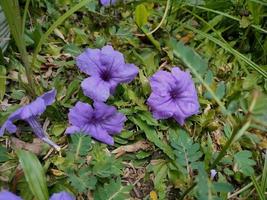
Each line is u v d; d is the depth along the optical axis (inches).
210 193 6.5
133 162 8.6
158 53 10.0
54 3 10.2
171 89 8.7
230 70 10.2
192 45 10.4
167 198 8.3
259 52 10.7
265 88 9.7
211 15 10.8
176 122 9.0
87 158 8.2
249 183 8.7
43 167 7.9
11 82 9.0
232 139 6.6
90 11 10.2
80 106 8.2
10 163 8.0
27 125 8.5
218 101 6.3
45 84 9.1
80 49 9.6
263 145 9.1
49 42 9.8
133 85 9.3
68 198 7.0
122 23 10.3
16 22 7.8
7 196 6.8
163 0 10.4
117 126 8.4
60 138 8.5
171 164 8.4
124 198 7.8
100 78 8.6
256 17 10.3
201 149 8.8
